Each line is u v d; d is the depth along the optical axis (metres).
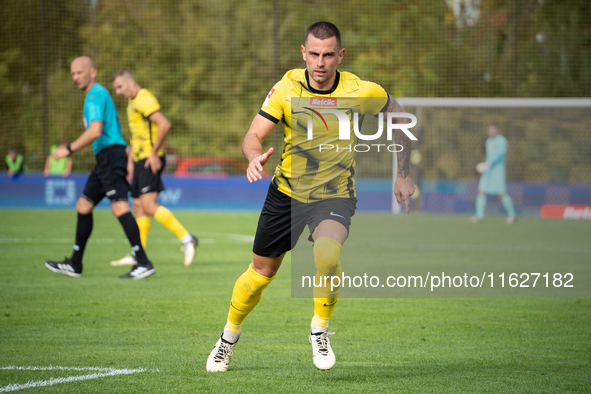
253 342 14.03
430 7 73.69
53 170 57.16
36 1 72.75
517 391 10.67
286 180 11.20
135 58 78.44
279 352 13.16
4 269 24.31
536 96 69.56
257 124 11.38
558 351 13.43
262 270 11.27
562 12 69.94
